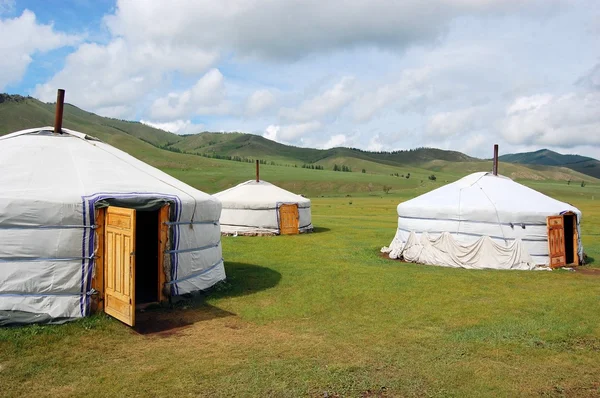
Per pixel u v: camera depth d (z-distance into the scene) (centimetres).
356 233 2159
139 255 1140
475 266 1247
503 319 746
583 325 711
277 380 499
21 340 605
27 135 899
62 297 695
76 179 782
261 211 2009
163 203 805
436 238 1310
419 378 509
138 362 548
